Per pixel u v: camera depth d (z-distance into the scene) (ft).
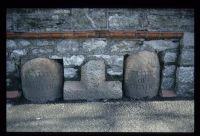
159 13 12.39
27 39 12.56
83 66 12.89
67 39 12.62
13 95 13.02
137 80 13.08
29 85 12.89
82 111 12.17
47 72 12.82
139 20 12.48
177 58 13.07
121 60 12.97
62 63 13.17
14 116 11.75
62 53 12.82
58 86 13.10
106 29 12.51
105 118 11.64
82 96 13.03
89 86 12.92
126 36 12.64
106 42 12.75
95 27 12.48
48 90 13.01
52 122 11.35
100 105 12.66
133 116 11.78
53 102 12.95
